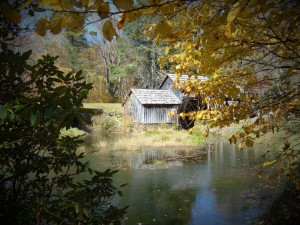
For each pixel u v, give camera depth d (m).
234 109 3.24
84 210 2.10
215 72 3.27
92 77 42.91
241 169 10.82
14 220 2.24
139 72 46.84
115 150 16.02
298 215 5.54
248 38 2.32
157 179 9.80
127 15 1.43
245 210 6.57
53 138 2.29
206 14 1.90
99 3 1.25
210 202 7.28
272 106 3.10
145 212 6.64
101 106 37.00
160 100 28.11
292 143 8.49
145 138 20.27
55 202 2.16
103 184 2.59
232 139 3.25
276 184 8.05
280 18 1.95
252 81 3.27
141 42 45.12
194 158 13.70
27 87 2.30
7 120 1.81
